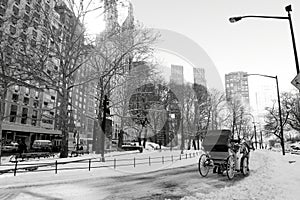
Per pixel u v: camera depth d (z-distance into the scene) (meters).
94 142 26.25
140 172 13.33
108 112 23.62
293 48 13.70
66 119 22.86
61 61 23.16
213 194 7.46
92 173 12.79
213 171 12.91
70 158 19.97
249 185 8.77
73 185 9.56
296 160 19.91
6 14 20.44
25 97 49.72
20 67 21.94
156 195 7.84
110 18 23.89
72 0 23.48
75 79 24.75
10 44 19.02
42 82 21.97
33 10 22.09
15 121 46.84
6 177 11.23
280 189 7.71
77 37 23.94
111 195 7.83
